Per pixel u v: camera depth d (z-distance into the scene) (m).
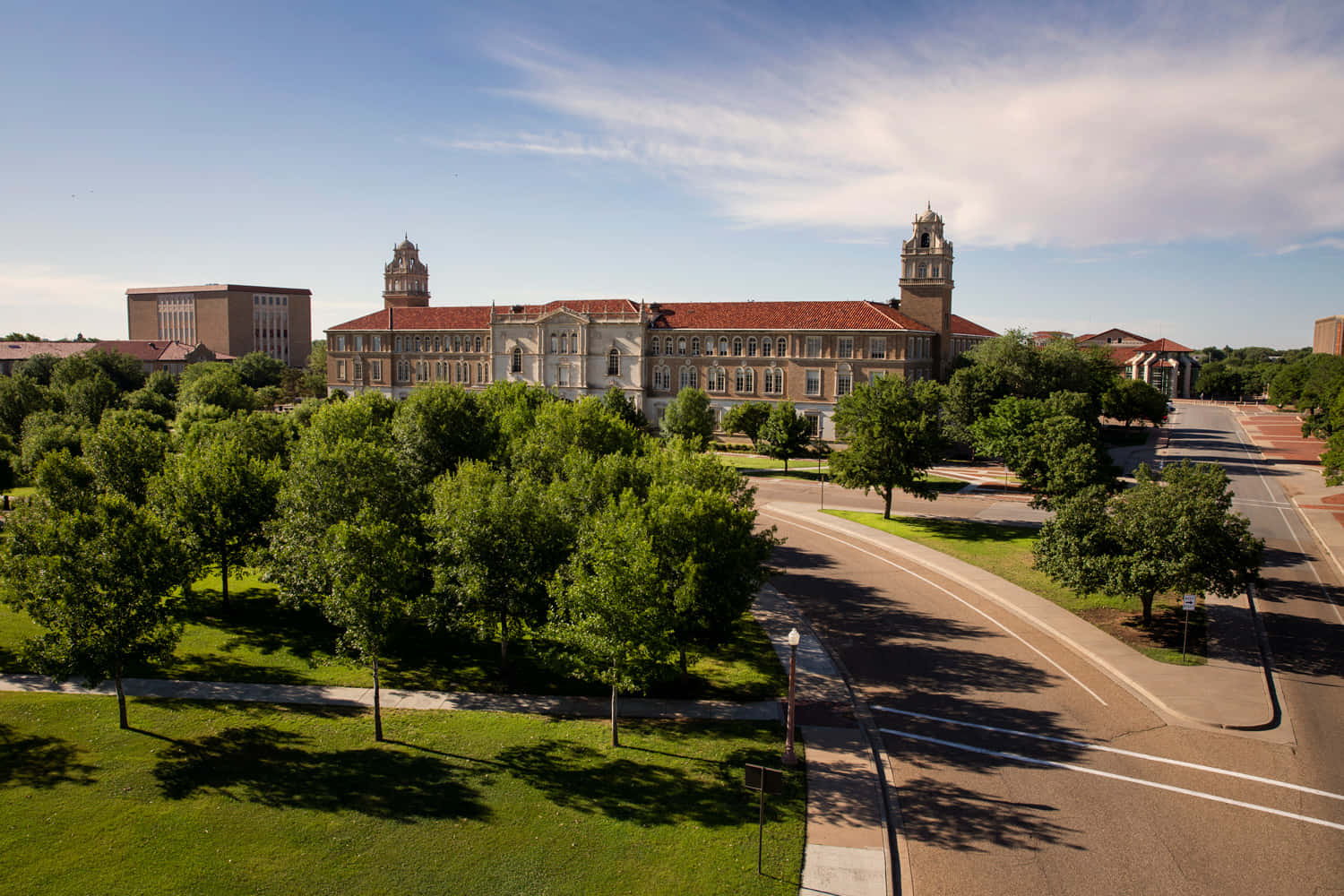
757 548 31.69
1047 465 56.78
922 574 47.34
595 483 35.06
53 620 25.95
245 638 36.81
